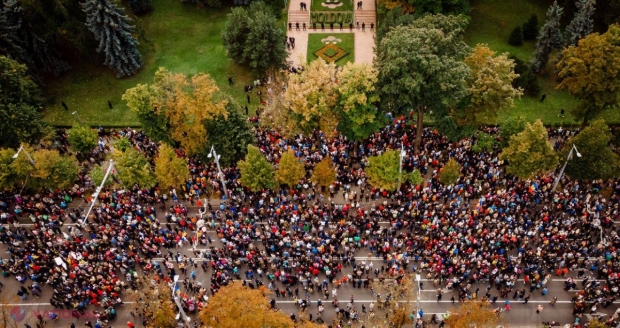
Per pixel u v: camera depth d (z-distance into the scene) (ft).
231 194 185.26
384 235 171.12
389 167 173.06
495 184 183.01
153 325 148.66
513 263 162.09
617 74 191.62
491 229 169.78
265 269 165.58
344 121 188.85
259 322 125.08
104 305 156.76
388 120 197.47
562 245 163.53
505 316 156.97
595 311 155.94
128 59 243.40
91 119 227.20
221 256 166.91
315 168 178.40
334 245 168.45
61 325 157.58
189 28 270.46
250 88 238.27
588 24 223.30
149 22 273.13
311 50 257.75
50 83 242.17
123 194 183.42
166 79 191.11
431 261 163.02
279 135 204.64
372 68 181.16
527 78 226.79
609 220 170.60
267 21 225.76
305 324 134.21
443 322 151.94
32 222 183.01
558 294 160.97
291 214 175.94
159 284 154.71
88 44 235.81
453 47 185.57
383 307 156.46
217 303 129.29
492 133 204.74
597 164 173.06
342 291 163.22
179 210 179.63
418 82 171.73
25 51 225.35
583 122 209.77
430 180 184.85
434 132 203.10
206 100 184.85
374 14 275.80
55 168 180.34
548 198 179.83
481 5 273.54
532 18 250.57
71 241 170.91
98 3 219.00
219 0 272.51
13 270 165.58
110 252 163.63
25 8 215.10
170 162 177.17
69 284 159.53
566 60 198.29
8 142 196.13
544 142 173.68
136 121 226.17
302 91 179.63
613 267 159.94
